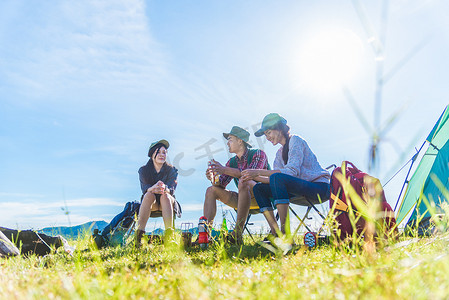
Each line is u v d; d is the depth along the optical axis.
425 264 1.27
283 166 4.66
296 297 1.13
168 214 4.68
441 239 1.58
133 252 3.10
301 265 1.83
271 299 1.13
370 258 1.49
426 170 4.98
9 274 1.97
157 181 5.13
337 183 2.96
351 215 1.48
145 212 4.61
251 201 4.93
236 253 2.87
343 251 1.87
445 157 4.68
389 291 1.03
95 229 4.99
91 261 2.67
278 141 4.62
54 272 2.15
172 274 1.69
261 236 4.16
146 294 1.27
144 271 1.84
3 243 3.55
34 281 1.65
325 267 1.61
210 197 4.85
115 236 4.69
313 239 2.87
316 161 4.42
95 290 1.25
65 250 4.07
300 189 4.03
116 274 1.76
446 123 5.04
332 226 1.82
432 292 0.95
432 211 1.52
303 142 4.39
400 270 1.28
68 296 1.22
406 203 5.13
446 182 4.47
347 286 1.19
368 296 1.03
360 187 2.87
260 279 1.44
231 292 1.23
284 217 3.83
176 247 2.96
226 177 4.96
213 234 4.29
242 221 4.59
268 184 4.30
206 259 2.49
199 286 1.30
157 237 4.43
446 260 1.16
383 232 1.87
